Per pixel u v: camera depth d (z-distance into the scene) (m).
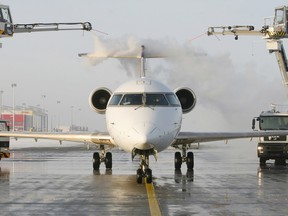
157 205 20.34
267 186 26.83
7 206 20.12
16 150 79.06
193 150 81.38
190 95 35.53
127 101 30.19
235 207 19.84
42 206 20.12
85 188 25.95
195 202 21.17
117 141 30.12
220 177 32.06
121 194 23.66
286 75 74.56
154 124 28.05
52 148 88.56
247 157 58.88
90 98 35.75
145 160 28.70
